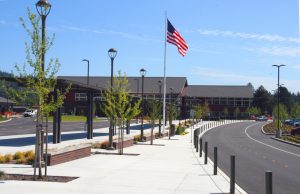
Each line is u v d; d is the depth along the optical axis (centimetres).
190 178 1395
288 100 14388
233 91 12275
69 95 9394
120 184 1212
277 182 1475
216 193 1132
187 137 4222
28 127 4944
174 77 10638
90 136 3175
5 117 7550
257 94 13888
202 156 2262
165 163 1828
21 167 1484
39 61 1239
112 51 2480
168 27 3931
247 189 1298
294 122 7656
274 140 4319
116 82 2562
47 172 1386
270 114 13925
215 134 5128
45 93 1252
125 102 2381
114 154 2150
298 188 1348
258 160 2255
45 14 1335
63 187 1117
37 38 1238
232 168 1142
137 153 2266
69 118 7925
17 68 1680
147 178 1356
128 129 3944
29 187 1095
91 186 1155
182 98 10550
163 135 4128
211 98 12194
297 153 2783
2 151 2080
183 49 3919
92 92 3120
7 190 1043
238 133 5475
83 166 1592
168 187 1199
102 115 9150
